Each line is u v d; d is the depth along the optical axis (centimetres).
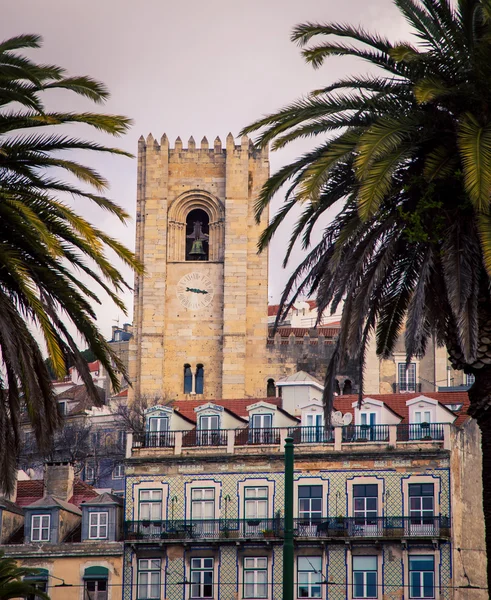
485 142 8100
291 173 9406
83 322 8738
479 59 8562
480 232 8350
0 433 8656
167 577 16788
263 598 16588
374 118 9144
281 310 9881
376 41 9100
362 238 9169
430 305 9538
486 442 8938
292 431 17312
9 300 8331
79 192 8819
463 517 16888
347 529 16550
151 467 17350
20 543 17400
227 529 16875
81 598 16775
